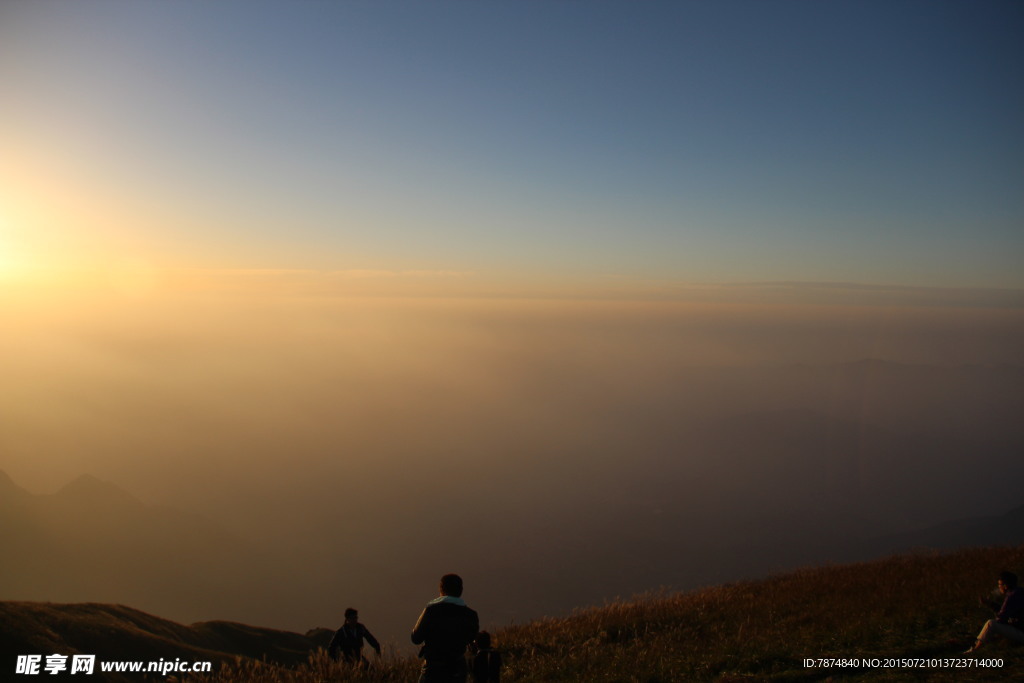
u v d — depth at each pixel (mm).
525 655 11109
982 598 11133
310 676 10148
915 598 12219
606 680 8898
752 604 13875
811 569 19578
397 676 9820
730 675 8594
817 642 9930
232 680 10688
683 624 12758
